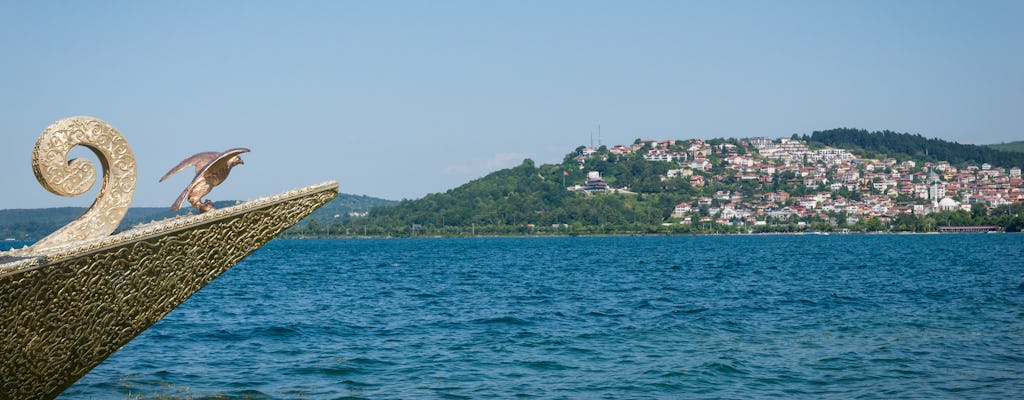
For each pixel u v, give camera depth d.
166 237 8.33
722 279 51.41
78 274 7.72
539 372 17.97
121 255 8.02
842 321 26.66
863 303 33.34
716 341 22.27
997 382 16.45
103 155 8.30
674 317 28.52
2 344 7.50
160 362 19.03
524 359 19.62
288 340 22.91
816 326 25.39
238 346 21.69
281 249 149.50
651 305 33.38
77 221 8.23
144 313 8.62
